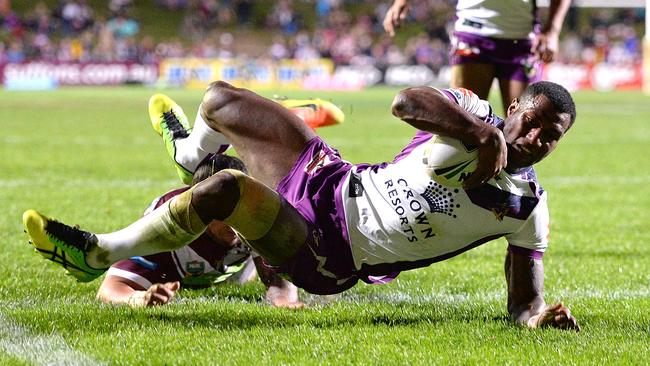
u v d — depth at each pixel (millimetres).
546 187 18531
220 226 8391
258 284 9266
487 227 6945
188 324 7203
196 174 8047
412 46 76125
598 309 8156
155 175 19375
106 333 6848
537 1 12375
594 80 69250
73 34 77000
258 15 84750
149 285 8422
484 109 6934
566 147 27500
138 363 6035
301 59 74938
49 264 10062
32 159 22109
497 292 9117
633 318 7723
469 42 12438
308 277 7031
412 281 9672
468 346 6590
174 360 6090
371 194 6957
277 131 7219
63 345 6484
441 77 71375
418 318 7652
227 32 81500
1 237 11758
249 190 6570
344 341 6672
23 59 68500
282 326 7211
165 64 69125
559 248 11906
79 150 24656
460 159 6496
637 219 14469
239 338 6738
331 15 84062
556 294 9031
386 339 6773
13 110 41500
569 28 79000
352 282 7273
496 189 6777
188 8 83312
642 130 34250
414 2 85875
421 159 6766
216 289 8977
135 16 81688
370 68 71250
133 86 68500
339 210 6992
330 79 70875
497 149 6316
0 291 8672
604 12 81750
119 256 6840
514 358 6250
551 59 12234
